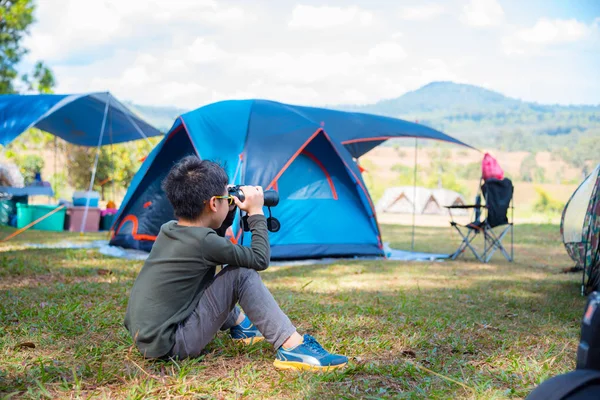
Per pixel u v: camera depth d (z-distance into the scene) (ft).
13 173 45.98
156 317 8.51
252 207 9.01
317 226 24.64
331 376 8.19
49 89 61.05
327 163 25.34
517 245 32.86
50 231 33.45
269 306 8.68
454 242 34.12
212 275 8.85
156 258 8.72
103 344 9.53
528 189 112.37
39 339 9.81
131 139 40.37
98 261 21.06
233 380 8.12
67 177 59.93
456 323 11.97
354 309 13.19
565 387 4.66
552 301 15.35
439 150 264.93
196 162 8.83
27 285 15.51
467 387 7.86
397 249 29.68
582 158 264.93
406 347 9.98
